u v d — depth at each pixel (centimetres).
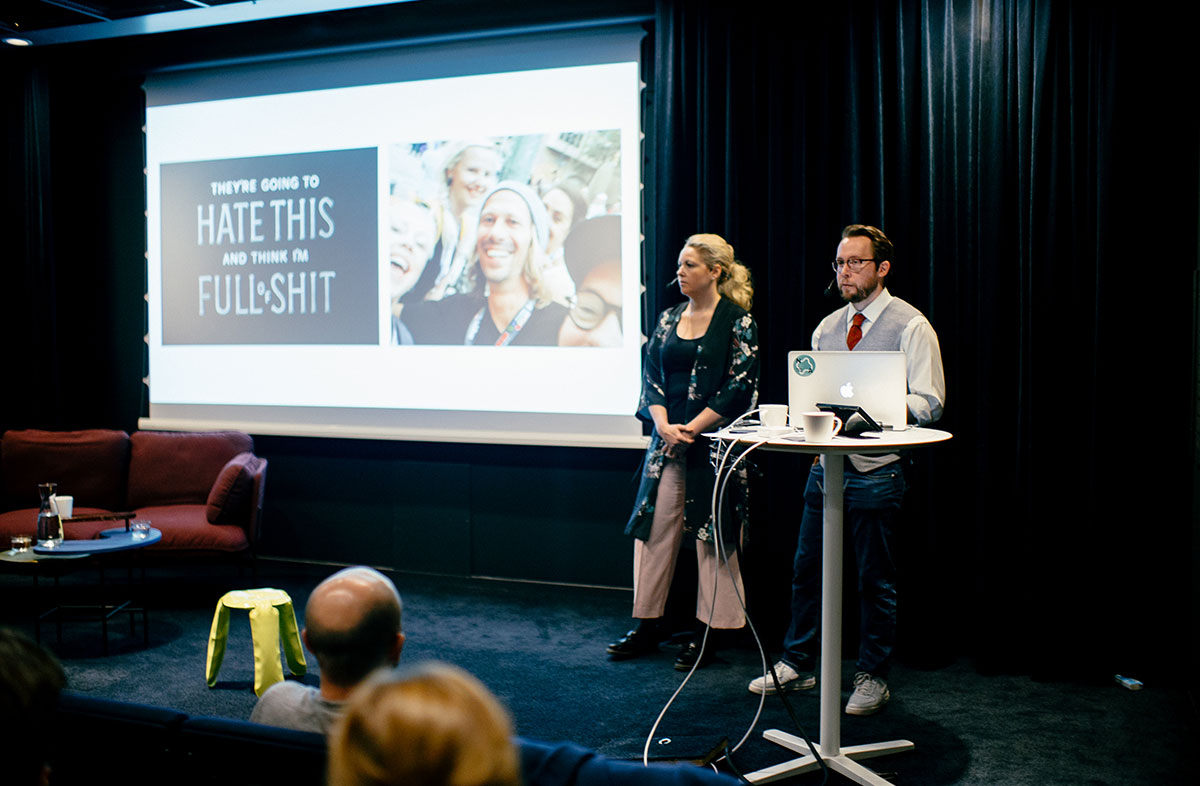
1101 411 329
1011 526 345
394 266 463
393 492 479
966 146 350
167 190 504
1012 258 346
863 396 247
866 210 367
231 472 424
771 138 374
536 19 424
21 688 83
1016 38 341
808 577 321
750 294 361
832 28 367
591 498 444
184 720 128
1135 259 326
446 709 61
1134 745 280
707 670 347
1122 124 325
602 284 428
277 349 486
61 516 371
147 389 514
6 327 529
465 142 448
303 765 119
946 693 325
